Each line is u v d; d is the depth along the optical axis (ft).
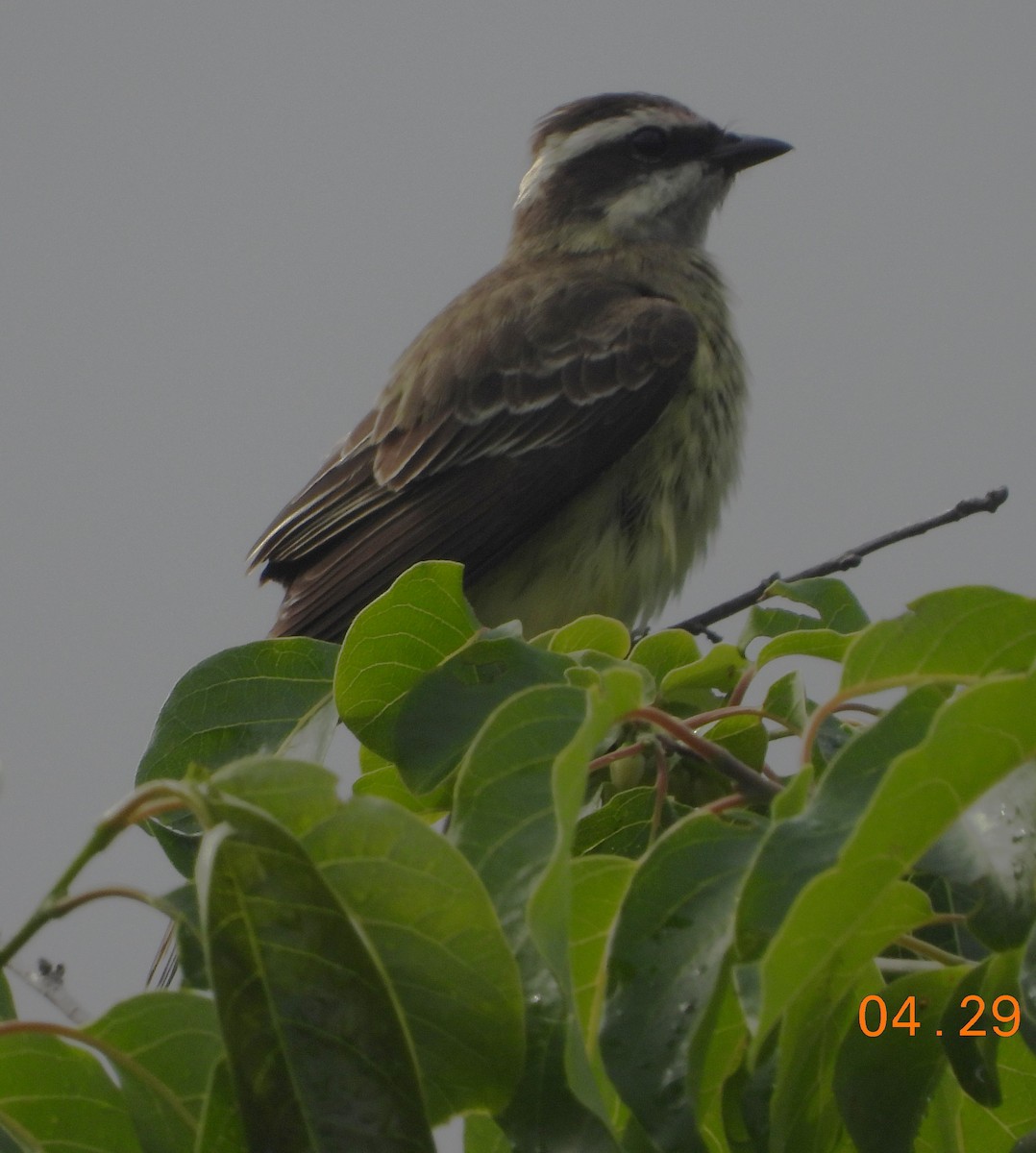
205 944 11.51
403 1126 12.33
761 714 18.62
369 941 13.07
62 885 12.86
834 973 13.57
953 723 11.87
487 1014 13.11
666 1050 13.52
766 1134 14.82
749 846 14.15
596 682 16.62
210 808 12.26
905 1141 15.19
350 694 18.99
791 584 21.24
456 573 18.79
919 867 13.58
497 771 14.44
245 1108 12.27
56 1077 14.03
